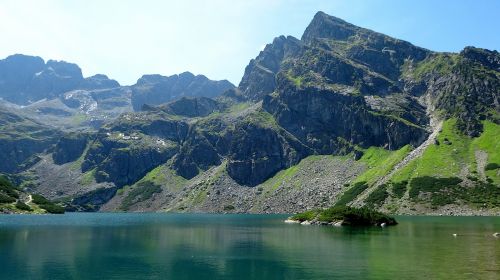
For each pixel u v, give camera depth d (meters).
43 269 63.38
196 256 76.12
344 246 85.69
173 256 76.31
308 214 171.88
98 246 90.81
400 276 54.44
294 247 85.94
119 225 163.88
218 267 64.81
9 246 89.81
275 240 100.50
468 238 98.94
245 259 72.19
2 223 167.12
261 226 152.88
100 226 156.88
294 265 65.06
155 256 76.25
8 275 59.00
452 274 55.16
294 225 154.50
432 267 60.41
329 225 148.75
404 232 116.00
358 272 58.06
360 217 146.75
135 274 59.69
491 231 117.75
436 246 84.00
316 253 76.94
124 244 94.50
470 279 51.97
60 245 92.19
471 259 67.19
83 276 58.38
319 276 56.25
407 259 67.94
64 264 67.75
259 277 56.78
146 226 158.00
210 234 119.94
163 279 56.38
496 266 60.69
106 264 67.75
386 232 116.50
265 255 76.38
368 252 76.69
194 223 180.00
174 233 124.12
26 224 162.00
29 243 95.75
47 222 178.25
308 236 107.81
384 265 62.75
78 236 112.56
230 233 122.88
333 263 65.81
